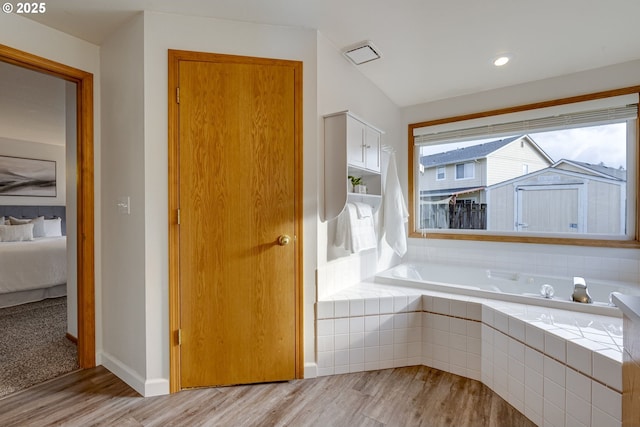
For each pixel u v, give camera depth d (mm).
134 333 1939
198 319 1901
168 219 1858
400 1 1760
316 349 2076
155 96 1840
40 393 1872
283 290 2010
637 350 783
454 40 2150
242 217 1949
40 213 5070
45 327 2889
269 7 1811
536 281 2664
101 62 2156
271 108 1986
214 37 1912
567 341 1474
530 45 2205
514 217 2938
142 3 1755
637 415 781
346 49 2271
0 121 3979
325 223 2184
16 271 3473
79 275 2172
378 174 2613
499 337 1885
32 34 1890
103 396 1841
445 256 3199
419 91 2977
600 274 2541
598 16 1879
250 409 1730
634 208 2467
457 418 1674
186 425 1599
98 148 2176
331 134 2123
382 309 2186
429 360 2236
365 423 1625
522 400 1713
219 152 1915
